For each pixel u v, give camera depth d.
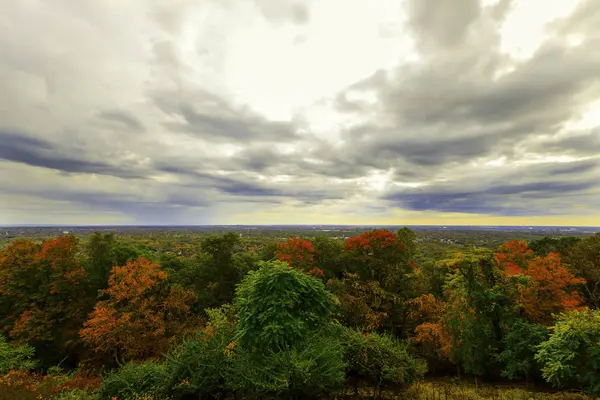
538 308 15.66
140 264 22.52
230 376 9.59
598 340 11.55
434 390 12.85
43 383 11.16
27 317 19.97
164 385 9.80
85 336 19.36
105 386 10.27
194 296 24.92
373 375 10.92
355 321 18.58
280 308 11.52
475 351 15.19
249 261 33.84
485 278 15.89
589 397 11.38
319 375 9.02
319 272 22.98
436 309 19.77
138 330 19.83
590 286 21.25
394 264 23.19
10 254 21.69
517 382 14.76
